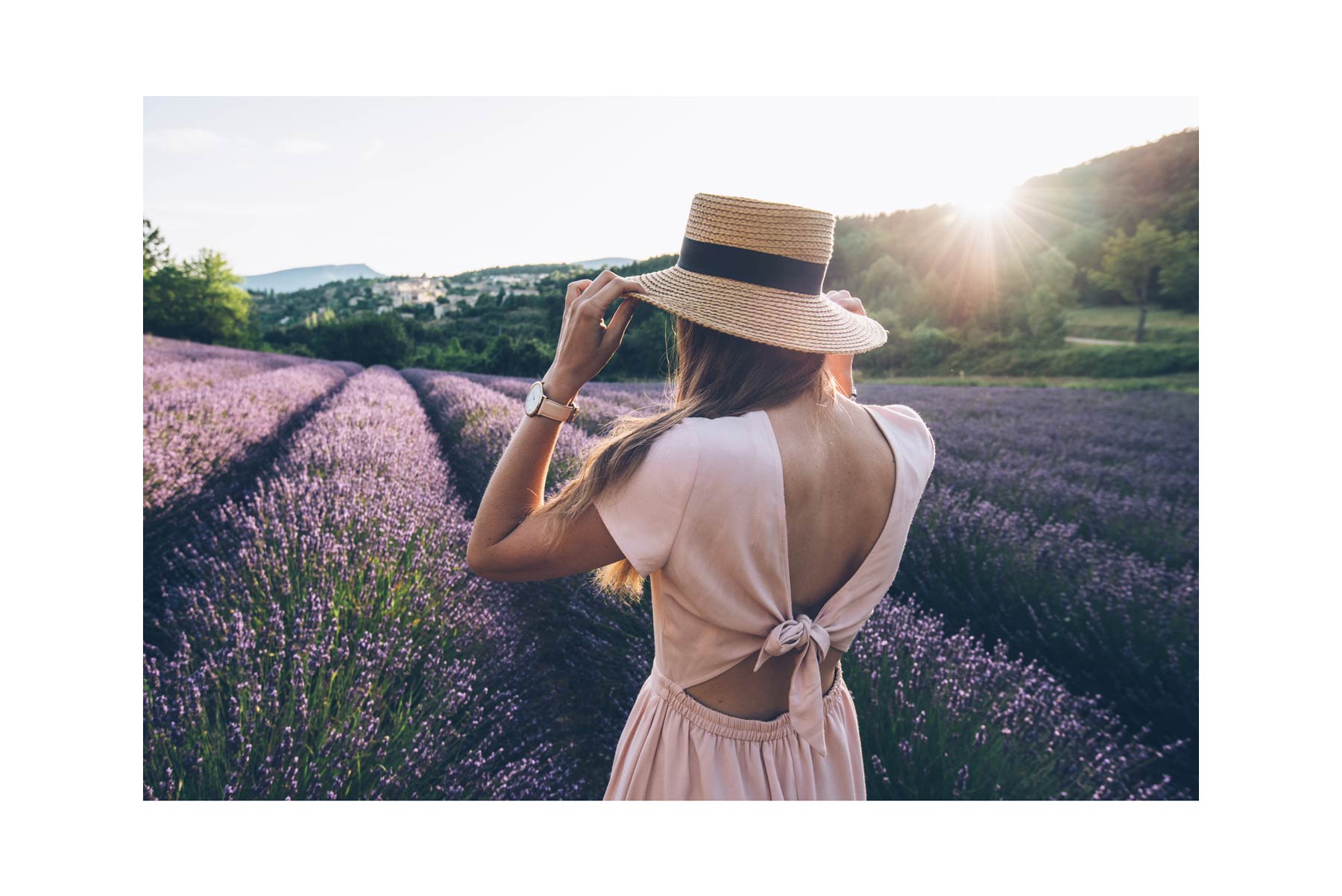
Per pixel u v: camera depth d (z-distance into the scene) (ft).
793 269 2.99
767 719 3.20
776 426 2.82
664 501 2.68
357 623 7.91
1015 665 8.75
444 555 9.77
